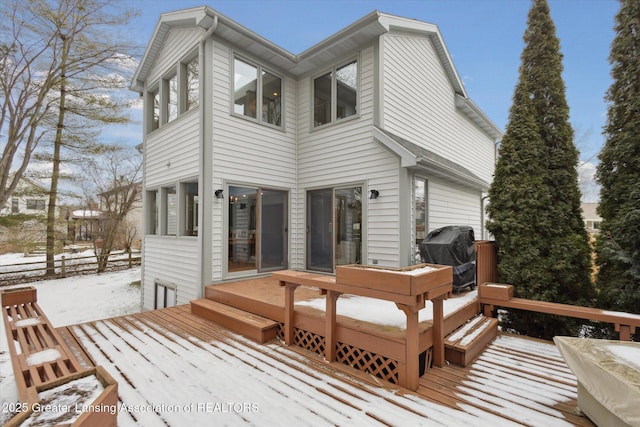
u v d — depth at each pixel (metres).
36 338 2.83
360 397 2.45
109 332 3.95
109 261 13.05
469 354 3.11
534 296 4.49
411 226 5.42
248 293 4.59
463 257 4.86
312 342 3.39
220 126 5.62
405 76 6.33
